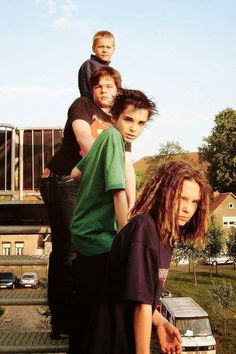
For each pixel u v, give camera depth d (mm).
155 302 1863
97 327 1866
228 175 63875
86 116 2793
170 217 1848
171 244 1885
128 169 2705
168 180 1885
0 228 3754
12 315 29391
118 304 1860
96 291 2195
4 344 2936
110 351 1837
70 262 2844
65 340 2986
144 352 1756
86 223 2217
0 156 5914
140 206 1933
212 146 65938
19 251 46062
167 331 2303
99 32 4008
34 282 35844
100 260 2186
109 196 2180
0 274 37188
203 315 20891
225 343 22969
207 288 35906
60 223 2873
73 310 2385
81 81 3771
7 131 5906
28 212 4977
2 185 5910
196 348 20156
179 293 34094
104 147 2207
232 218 58594
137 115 2277
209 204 1935
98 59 4012
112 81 2846
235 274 42156
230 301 25812
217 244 40500
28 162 6117
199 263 49375
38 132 6141
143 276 1793
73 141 2883
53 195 2906
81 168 2352
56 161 2941
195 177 1892
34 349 2887
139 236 1840
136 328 1781
